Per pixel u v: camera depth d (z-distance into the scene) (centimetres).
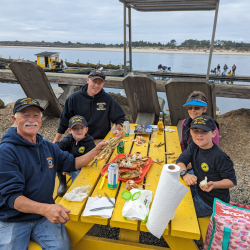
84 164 215
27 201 158
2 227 163
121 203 170
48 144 197
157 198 138
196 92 266
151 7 727
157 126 331
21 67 496
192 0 580
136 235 179
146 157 231
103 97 324
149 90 447
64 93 659
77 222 175
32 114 176
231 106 841
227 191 199
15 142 170
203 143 188
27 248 162
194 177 193
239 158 407
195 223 151
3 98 916
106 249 180
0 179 158
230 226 151
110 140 216
